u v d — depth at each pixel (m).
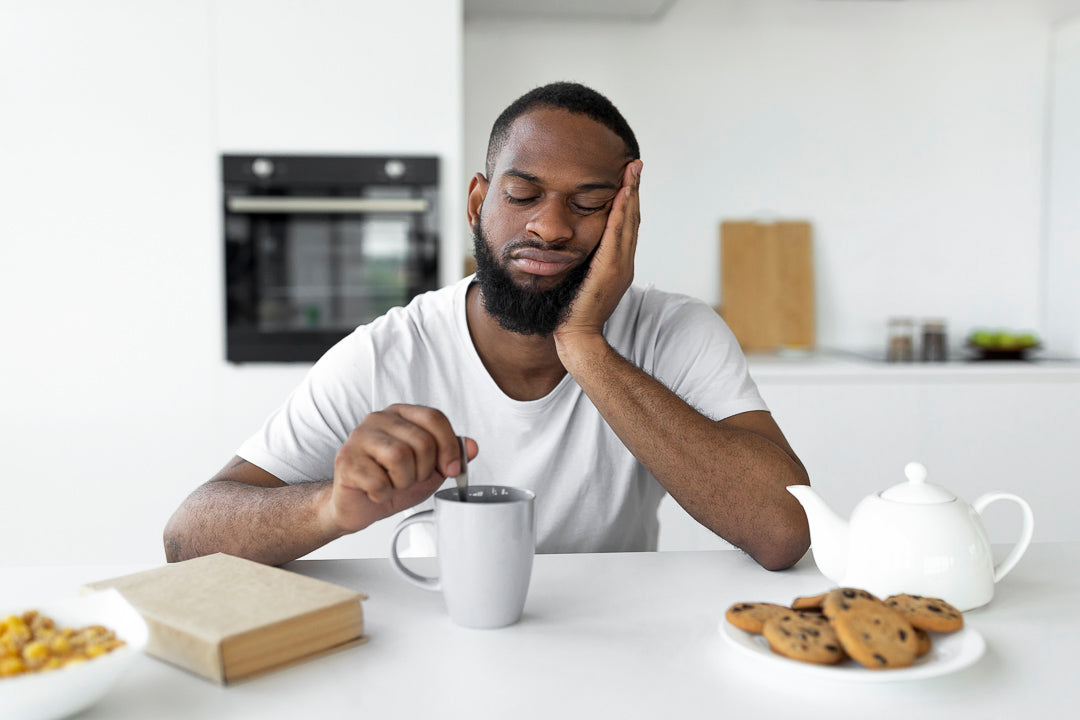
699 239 3.14
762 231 3.13
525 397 1.23
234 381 2.47
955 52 3.14
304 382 1.23
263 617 0.69
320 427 1.18
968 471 2.68
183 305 2.44
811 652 0.66
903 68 3.14
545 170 1.05
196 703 0.63
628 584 0.90
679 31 3.08
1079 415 2.69
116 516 2.45
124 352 2.44
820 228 3.17
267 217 2.45
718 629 0.77
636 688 0.66
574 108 1.08
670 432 1.01
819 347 3.21
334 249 2.48
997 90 3.16
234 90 2.42
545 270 1.07
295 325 2.48
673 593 0.87
